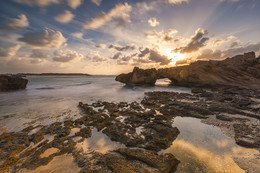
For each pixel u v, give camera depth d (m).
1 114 12.34
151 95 21.94
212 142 7.02
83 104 15.53
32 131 8.67
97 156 5.87
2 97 21.16
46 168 5.22
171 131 7.91
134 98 20.17
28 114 12.31
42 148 6.51
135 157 5.49
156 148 6.46
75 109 14.04
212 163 5.41
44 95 23.09
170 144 6.90
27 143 7.07
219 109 12.07
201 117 10.78
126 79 44.31
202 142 7.05
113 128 8.60
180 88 31.91
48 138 7.71
